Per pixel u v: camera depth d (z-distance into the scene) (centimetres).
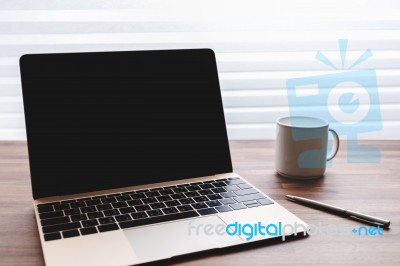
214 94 96
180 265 65
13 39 119
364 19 124
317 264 66
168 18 120
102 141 87
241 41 123
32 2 116
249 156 110
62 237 68
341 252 69
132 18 119
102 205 79
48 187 83
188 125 93
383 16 124
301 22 123
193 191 86
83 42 120
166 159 91
